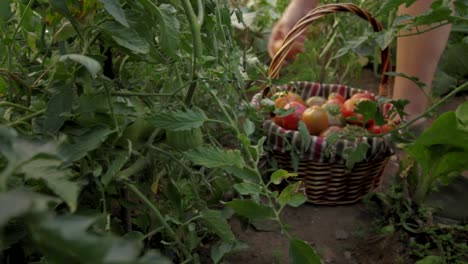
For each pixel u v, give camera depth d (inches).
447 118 53.9
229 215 43.1
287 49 63.8
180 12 41.3
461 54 107.6
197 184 45.8
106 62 39.3
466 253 55.5
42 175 17.2
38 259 30.7
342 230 60.4
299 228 60.6
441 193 66.8
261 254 55.4
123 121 33.1
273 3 120.4
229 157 33.6
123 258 10.4
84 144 28.5
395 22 50.4
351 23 94.3
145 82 45.5
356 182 63.1
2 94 34.5
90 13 31.0
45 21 32.3
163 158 40.8
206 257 52.5
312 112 64.6
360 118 65.8
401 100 58.5
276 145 61.4
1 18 32.2
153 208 34.3
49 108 28.0
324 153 60.2
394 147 64.7
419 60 73.1
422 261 52.5
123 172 34.2
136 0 32.7
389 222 60.1
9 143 15.3
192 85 36.4
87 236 10.7
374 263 55.1
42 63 35.2
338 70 111.6
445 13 48.3
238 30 106.0
